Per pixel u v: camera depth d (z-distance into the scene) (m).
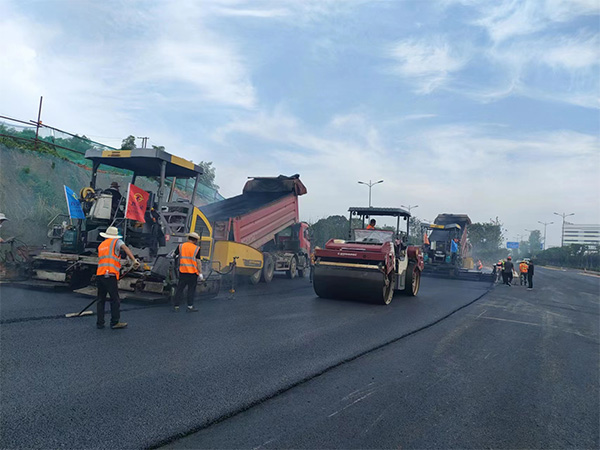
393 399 4.32
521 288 20.36
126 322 6.83
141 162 10.20
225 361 5.13
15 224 12.63
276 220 15.54
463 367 5.67
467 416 4.04
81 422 3.34
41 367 4.47
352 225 13.71
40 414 3.42
